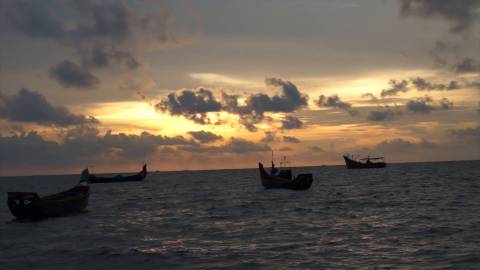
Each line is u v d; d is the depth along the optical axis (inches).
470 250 1046.4
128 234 1455.5
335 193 2977.4
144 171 6294.3
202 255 1096.2
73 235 1454.2
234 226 1578.5
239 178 7160.4
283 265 976.9
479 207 1883.6
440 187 3240.7
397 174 6082.7
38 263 1054.4
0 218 2005.4
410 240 1197.7
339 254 1064.8
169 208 2349.9
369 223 1535.4
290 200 2541.8
